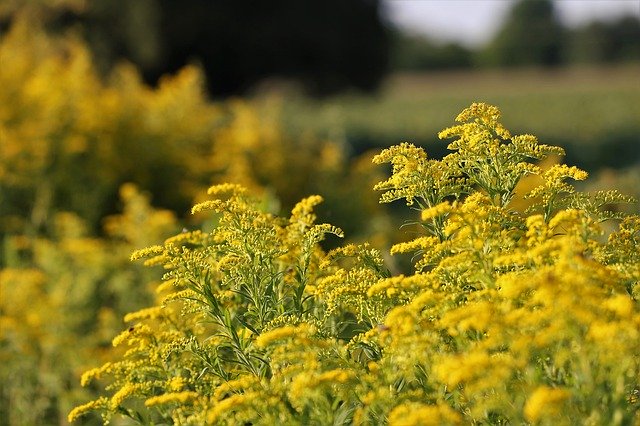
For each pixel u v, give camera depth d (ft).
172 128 55.21
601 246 15.71
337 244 43.65
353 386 14.35
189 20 173.27
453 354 13.96
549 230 15.44
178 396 15.94
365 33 203.72
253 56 188.44
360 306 16.43
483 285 15.16
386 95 241.14
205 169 53.78
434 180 17.11
